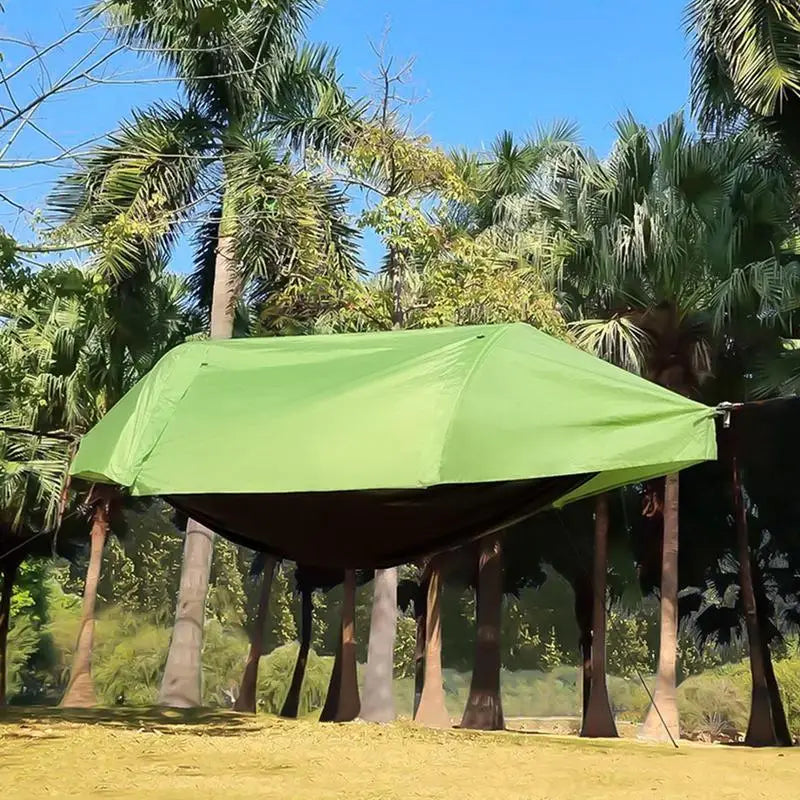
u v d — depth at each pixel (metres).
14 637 33.78
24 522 21.77
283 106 17.86
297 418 7.78
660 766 10.65
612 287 16.72
